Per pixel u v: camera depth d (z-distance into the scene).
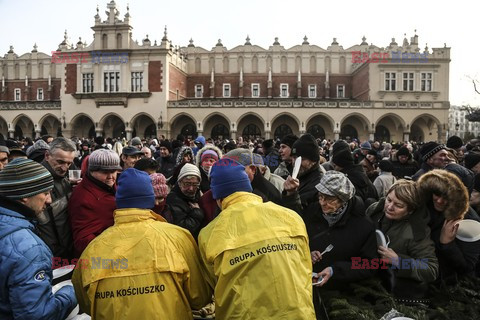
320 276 3.43
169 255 2.67
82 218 3.96
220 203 2.96
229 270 2.43
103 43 42.25
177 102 41.47
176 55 44.78
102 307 2.56
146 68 41.53
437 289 3.67
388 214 3.64
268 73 48.44
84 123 45.03
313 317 2.42
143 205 2.84
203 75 48.81
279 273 2.38
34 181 2.79
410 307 3.28
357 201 3.73
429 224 3.73
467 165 6.53
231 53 48.69
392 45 44.31
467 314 3.27
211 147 6.55
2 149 4.95
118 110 41.78
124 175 2.89
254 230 2.53
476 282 3.81
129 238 2.69
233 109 41.59
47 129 48.12
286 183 3.76
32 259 2.51
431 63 41.09
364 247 3.62
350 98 48.53
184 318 2.69
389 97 41.44
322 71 48.66
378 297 3.50
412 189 3.54
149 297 2.55
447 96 41.12
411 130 44.81
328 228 3.74
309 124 45.09
